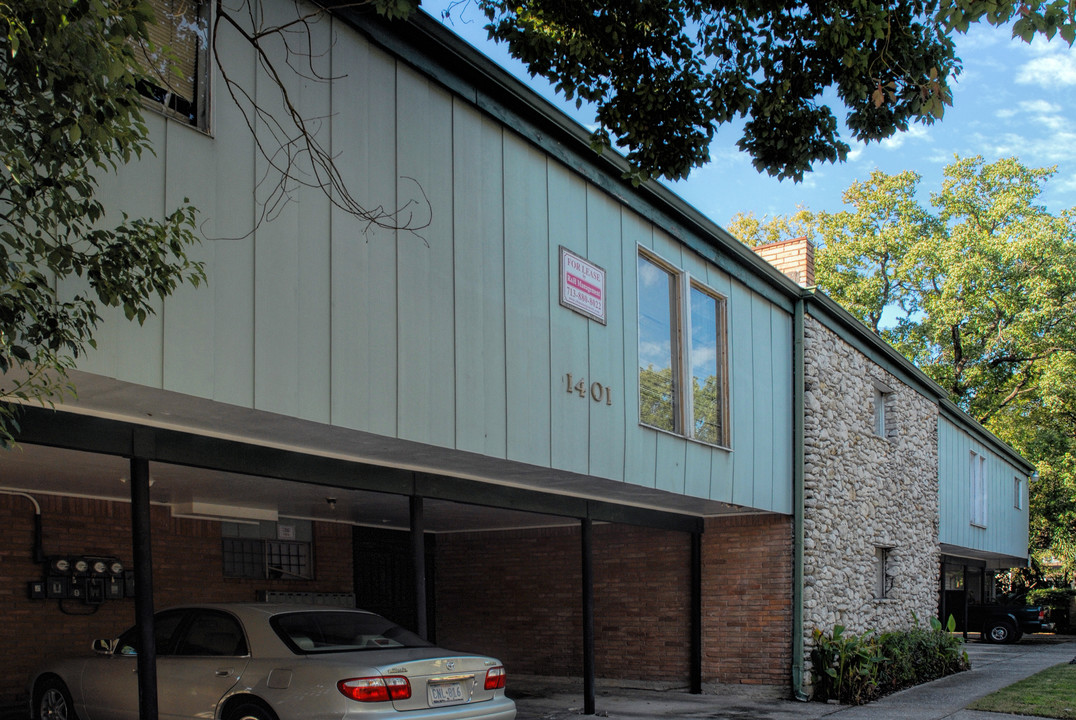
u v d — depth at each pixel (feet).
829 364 49.08
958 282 107.96
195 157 18.67
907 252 117.60
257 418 20.15
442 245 24.95
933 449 65.05
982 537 78.84
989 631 85.92
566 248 30.27
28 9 12.25
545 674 48.93
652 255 35.50
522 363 27.53
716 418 39.63
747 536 44.91
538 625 49.55
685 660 45.19
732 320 41.24
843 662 41.81
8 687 30.01
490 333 26.35
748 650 43.75
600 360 31.37
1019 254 105.60
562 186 30.50
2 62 13.07
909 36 25.43
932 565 62.23
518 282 27.78
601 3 25.99
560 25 26.35
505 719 22.41
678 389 36.83
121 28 13.52
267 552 40.32
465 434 24.95
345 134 22.34
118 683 23.50
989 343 112.37
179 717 21.79
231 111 19.60
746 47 26.71
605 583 48.21
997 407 118.21
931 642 51.98
